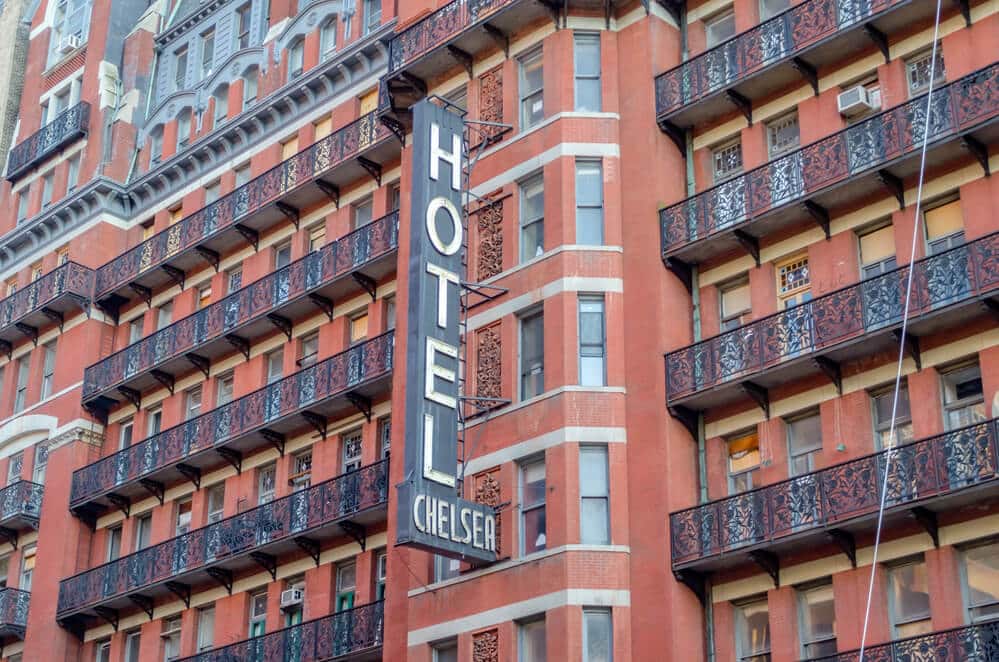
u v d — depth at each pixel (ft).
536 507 111.45
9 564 169.78
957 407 100.83
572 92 122.01
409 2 139.44
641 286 114.73
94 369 166.30
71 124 181.88
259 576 143.33
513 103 124.98
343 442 142.10
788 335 106.73
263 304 150.61
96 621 157.99
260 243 158.10
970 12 107.24
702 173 119.03
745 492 104.27
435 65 130.52
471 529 110.11
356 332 145.59
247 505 147.33
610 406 111.65
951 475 95.14
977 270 98.58
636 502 108.88
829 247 109.81
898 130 105.40
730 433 111.04
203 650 146.92
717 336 110.11
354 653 127.65
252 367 153.48
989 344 99.76
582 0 123.95
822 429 106.22
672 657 102.89
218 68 172.45
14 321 175.11
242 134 164.25
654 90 120.26
